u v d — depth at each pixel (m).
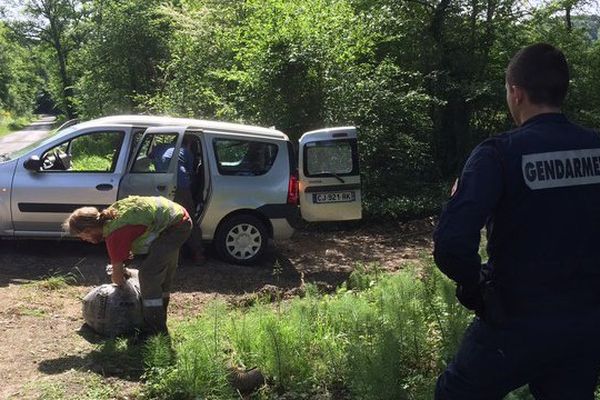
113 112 26.23
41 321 5.54
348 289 6.83
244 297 6.51
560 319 2.27
